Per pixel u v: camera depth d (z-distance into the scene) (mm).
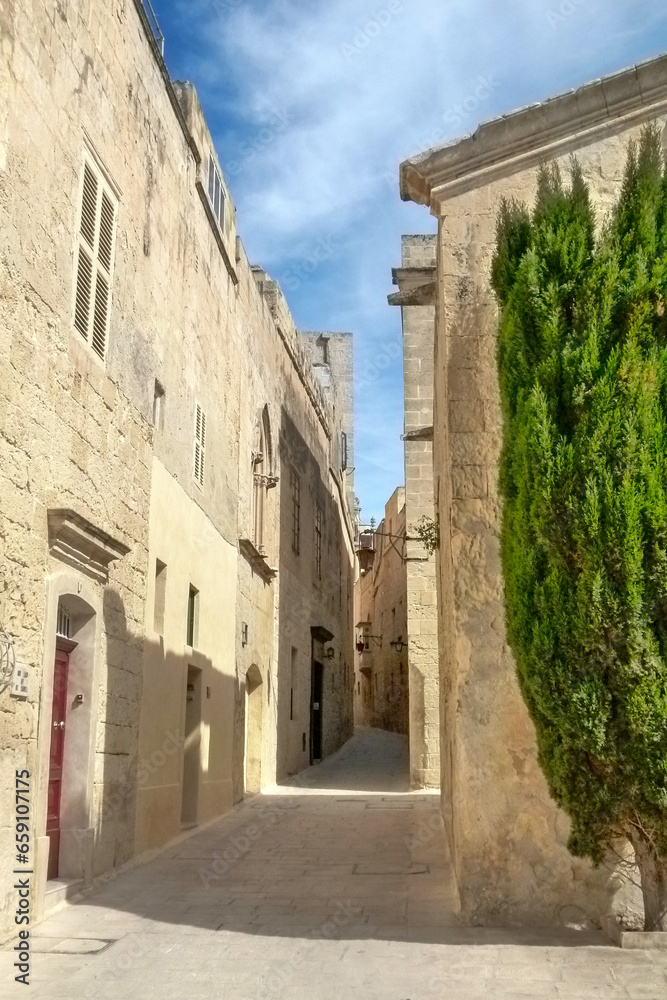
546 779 6473
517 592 6457
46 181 7750
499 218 7398
